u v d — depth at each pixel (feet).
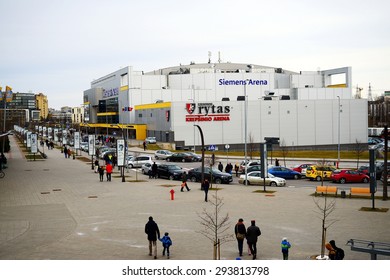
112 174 170.40
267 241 66.85
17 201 107.14
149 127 355.15
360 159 230.07
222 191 122.11
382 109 581.94
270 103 303.07
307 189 126.21
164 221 81.71
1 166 178.09
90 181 147.43
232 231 73.46
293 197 109.81
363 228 74.23
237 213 88.53
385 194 105.29
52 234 72.84
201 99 409.08
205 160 204.85
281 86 446.19
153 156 251.19
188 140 295.07
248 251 60.75
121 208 96.17
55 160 237.04
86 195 115.85
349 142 316.40
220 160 227.61
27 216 88.38
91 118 571.69
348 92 418.10
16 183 142.41
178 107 294.05
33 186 134.72
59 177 159.33
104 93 523.70
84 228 77.05
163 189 126.31
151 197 111.24
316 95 407.64
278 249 62.34
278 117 304.09
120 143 161.17
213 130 296.92
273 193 117.19
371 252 50.93
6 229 76.79
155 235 59.21
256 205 97.86
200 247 63.93
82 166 203.51
